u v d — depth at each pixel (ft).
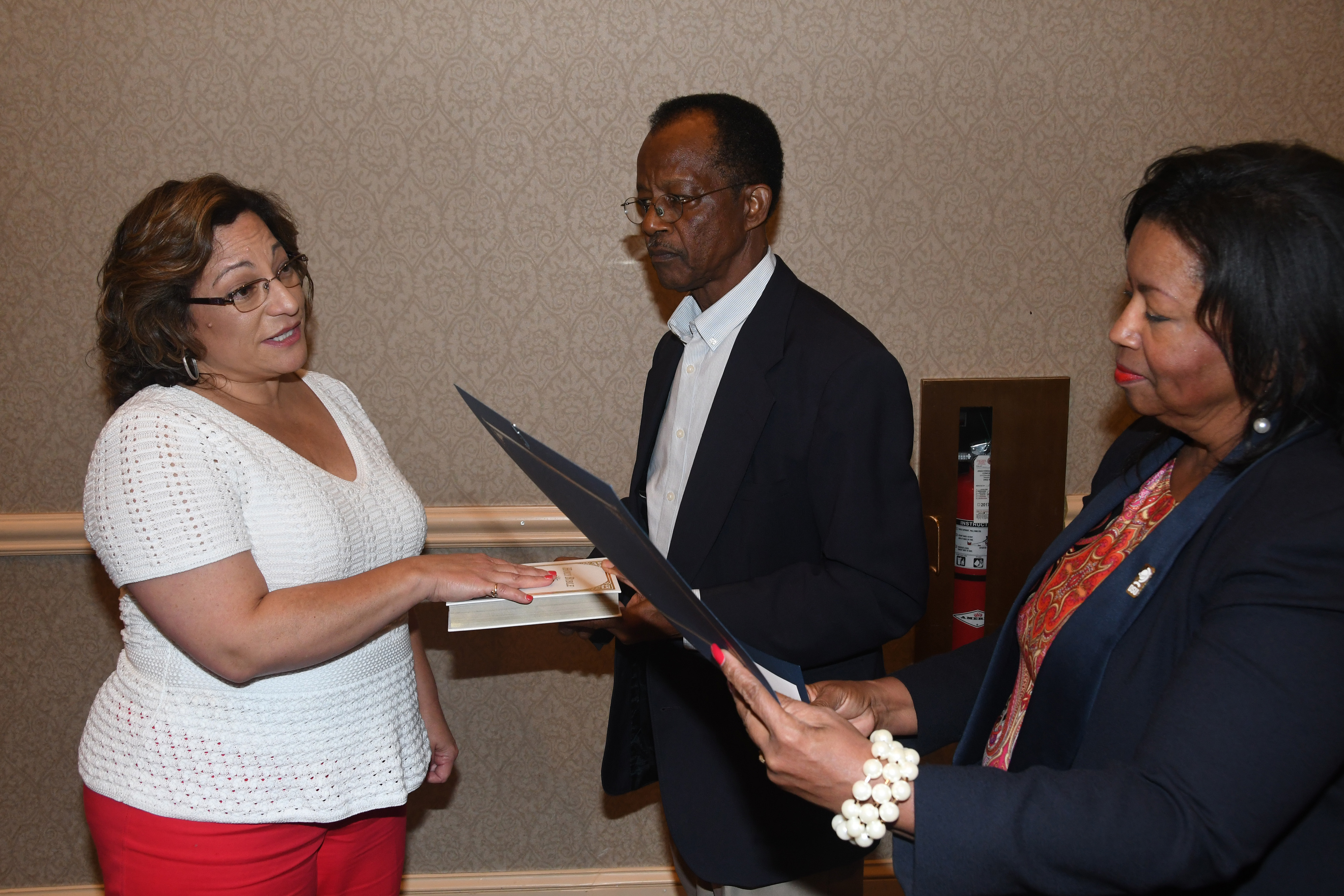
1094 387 6.46
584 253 6.18
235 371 3.86
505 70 5.96
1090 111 6.13
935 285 6.31
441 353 6.25
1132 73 6.10
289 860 3.84
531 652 6.66
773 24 5.97
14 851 6.64
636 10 5.93
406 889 6.88
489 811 6.85
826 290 6.30
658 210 4.36
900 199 6.20
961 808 2.32
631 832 6.90
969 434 6.46
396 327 6.21
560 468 2.57
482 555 4.09
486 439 6.37
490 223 6.13
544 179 6.09
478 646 6.63
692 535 4.37
